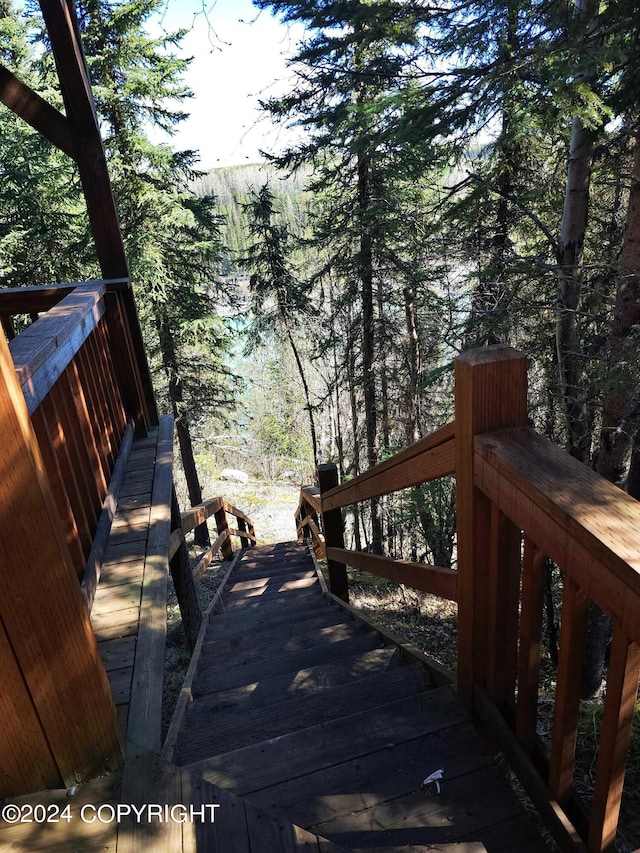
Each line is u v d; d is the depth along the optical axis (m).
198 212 10.71
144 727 1.43
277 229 12.88
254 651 3.14
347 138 7.51
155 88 9.20
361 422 15.43
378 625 3.07
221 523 7.65
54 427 2.11
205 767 1.61
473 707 1.68
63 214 10.10
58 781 1.22
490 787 1.49
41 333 1.90
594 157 4.50
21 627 1.09
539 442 1.32
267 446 25.78
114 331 3.88
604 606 0.94
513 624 1.50
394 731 1.69
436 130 4.26
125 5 8.49
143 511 2.90
